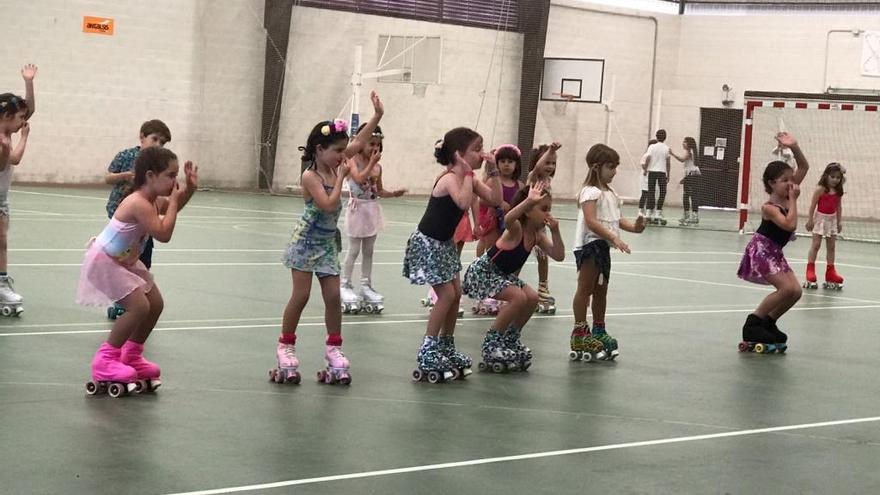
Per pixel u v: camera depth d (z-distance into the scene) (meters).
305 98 29.89
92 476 5.07
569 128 34.59
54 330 8.81
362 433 6.07
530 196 7.80
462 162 7.53
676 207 35.19
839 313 12.22
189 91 28.42
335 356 7.38
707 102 35.44
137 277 6.77
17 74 25.72
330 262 7.32
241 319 9.80
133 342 6.89
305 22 29.70
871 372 8.70
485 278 8.06
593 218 8.62
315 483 5.08
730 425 6.66
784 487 5.35
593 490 5.16
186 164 6.88
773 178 9.45
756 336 9.39
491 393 7.31
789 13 35.12
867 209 31.64
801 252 20.52
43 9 25.95
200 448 5.62
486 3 32.69
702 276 15.21
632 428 6.47
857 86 33.59
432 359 7.61
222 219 20.33
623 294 12.94
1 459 5.28
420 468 5.41
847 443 6.32
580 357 8.74
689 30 36.12
